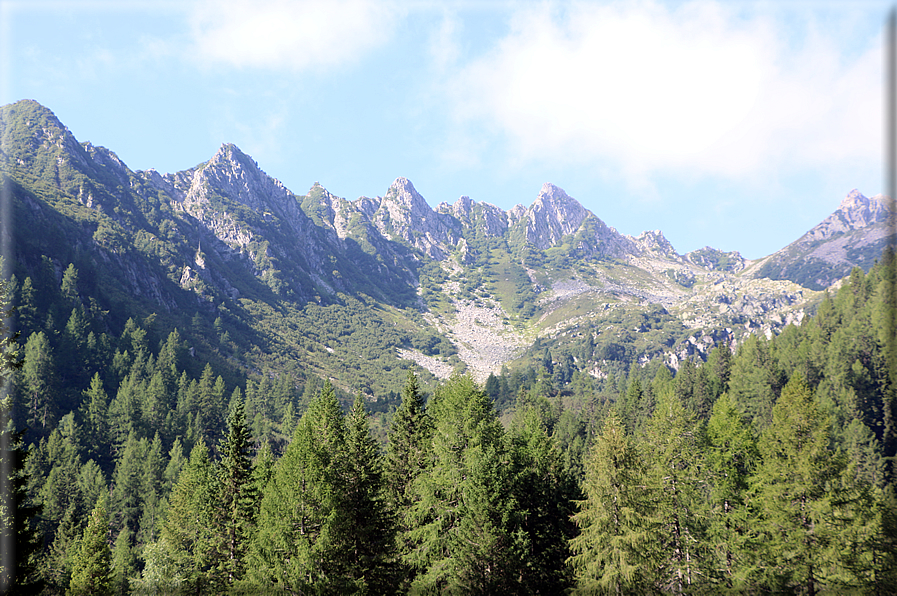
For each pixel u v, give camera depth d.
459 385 61.56
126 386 169.38
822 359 133.88
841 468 54.97
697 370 166.00
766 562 53.88
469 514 51.66
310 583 47.28
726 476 61.88
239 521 59.66
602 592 51.09
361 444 57.56
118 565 84.69
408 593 53.47
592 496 53.78
